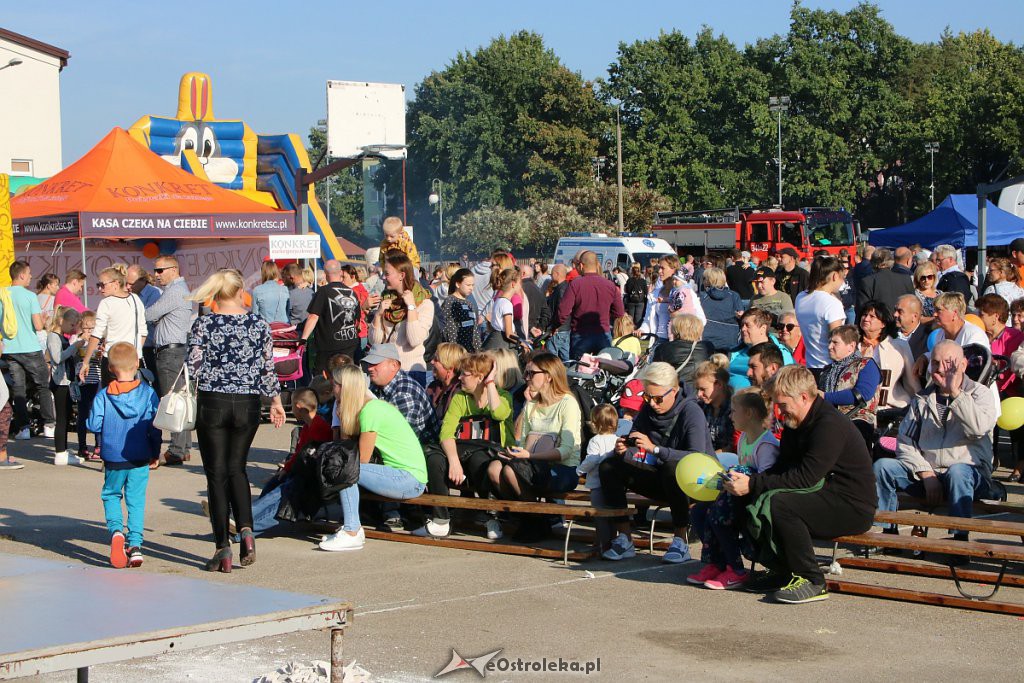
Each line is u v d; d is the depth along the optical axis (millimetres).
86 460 11898
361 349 12844
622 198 64812
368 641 5641
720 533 6594
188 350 7172
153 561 7473
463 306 11641
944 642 5543
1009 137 72875
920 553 7297
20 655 3115
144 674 5227
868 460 6375
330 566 7293
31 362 12547
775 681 4969
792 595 6266
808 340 9086
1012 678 4984
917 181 81562
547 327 14883
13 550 7852
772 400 6465
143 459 7270
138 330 10938
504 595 6516
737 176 78000
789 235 41906
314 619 3674
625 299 24859
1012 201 27094
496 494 7883
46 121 46469
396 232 13516
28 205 15945
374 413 7836
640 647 5500
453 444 8023
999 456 10852
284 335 13750
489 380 8055
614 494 7320
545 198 76812
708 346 9273
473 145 80688
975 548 6160
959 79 84812
